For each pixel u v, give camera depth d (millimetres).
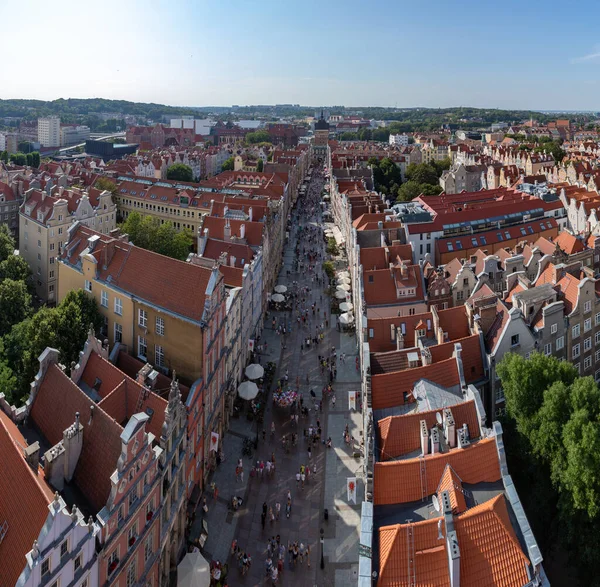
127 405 61312
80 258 93812
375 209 173875
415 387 68188
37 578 36750
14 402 77438
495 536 47562
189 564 57031
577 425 56031
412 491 52938
